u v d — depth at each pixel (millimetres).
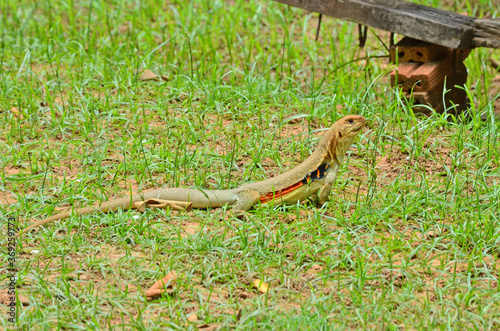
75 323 7312
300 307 7578
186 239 8875
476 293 7805
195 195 9688
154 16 18969
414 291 7961
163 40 16797
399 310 7488
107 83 14188
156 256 8539
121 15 18922
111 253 8695
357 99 13070
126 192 10336
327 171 9836
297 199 9867
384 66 15336
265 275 8180
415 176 10820
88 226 9164
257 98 13406
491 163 11102
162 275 8086
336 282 8070
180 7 19750
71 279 8164
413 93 12602
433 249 8742
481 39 12211
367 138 12055
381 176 10898
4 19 17750
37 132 12359
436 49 12656
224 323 7289
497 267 8453
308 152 11570
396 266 8375
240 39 16047
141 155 11453
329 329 7117
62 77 14852
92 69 14844
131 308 7605
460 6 18891
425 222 9273
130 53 15922
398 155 11531
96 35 17750
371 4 13156
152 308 7594
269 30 18141
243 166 11117
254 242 8773
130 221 9375
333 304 7578
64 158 11453
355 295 7695
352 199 10094
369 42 17203
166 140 12109
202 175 10578
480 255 8477
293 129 12625
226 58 16516
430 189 10242
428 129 11789
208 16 18109
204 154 11344
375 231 9297
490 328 7203
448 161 11289
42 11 19516
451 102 12367
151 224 9242
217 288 8016
